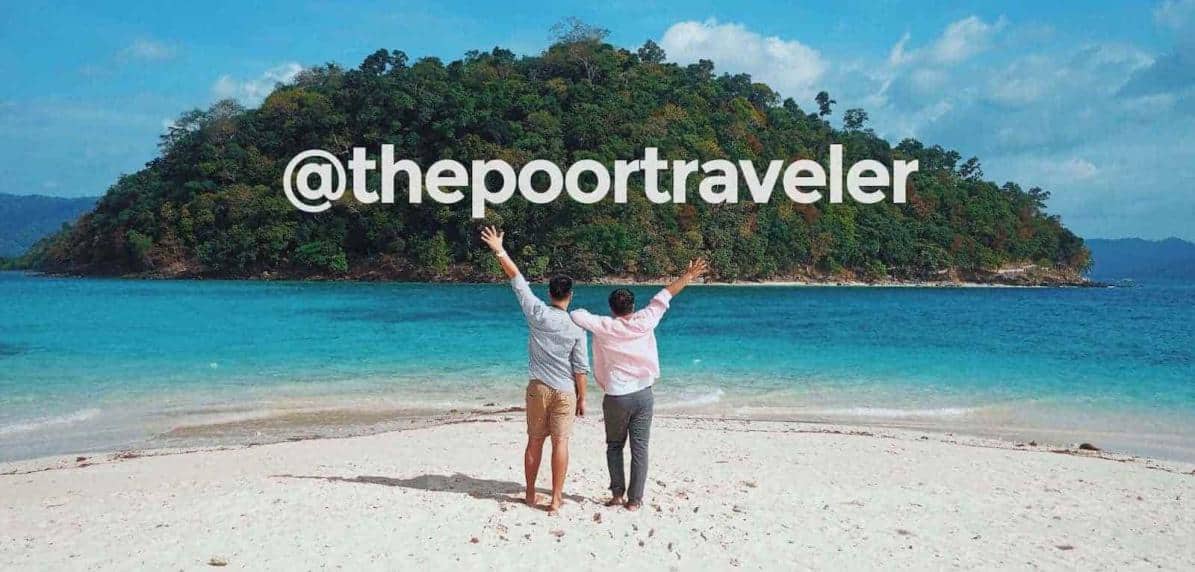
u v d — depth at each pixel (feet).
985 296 248.32
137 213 318.24
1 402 42.27
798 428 37.73
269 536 17.87
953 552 18.65
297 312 121.29
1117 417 41.57
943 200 405.39
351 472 25.95
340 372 54.39
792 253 336.08
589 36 447.42
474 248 292.61
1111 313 146.20
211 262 297.94
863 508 22.30
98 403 42.24
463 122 327.26
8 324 92.02
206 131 355.36
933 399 46.37
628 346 19.66
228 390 46.78
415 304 148.25
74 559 16.31
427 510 20.11
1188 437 37.24
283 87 415.64
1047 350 72.43
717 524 19.93
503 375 53.47
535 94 361.51
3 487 25.07
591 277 284.82
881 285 346.54
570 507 20.75
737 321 114.62
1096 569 17.83
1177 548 19.52
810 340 82.02
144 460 29.68
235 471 27.09
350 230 303.07
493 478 24.75
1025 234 404.57
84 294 180.14
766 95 465.06
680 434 34.83
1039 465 29.73
